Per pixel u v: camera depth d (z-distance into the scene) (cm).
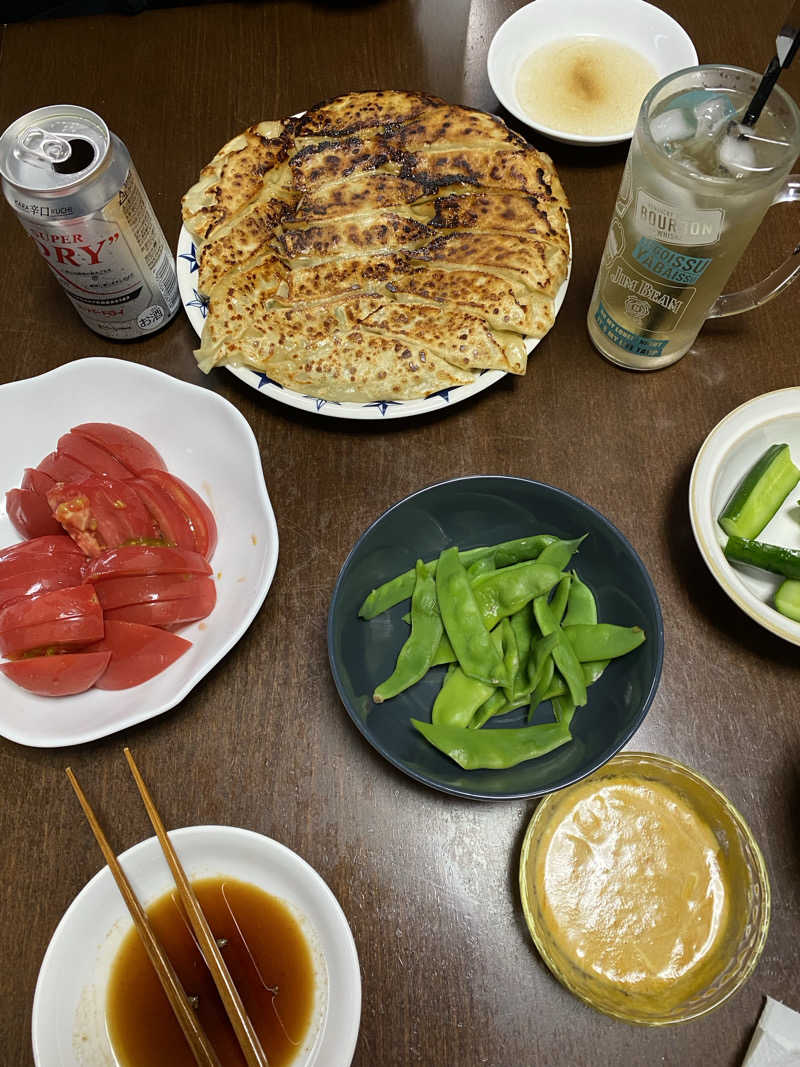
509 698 45
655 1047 40
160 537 48
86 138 45
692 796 42
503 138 54
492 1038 40
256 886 42
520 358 50
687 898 41
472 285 51
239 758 45
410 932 42
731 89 44
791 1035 39
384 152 54
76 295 50
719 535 49
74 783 41
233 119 62
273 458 52
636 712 41
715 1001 37
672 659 48
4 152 44
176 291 55
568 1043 40
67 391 50
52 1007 38
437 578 47
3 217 59
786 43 38
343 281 52
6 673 43
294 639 48
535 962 42
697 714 47
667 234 44
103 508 46
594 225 58
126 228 48
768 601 48
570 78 62
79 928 39
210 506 51
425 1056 40
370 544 45
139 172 60
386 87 63
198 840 41
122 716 43
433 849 44
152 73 64
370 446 53
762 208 42
